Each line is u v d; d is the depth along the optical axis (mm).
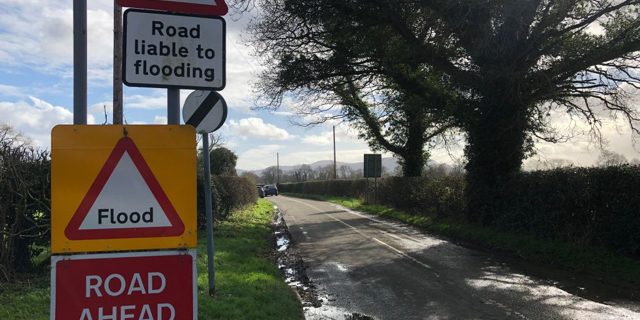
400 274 10500
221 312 6398
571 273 10531
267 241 16156
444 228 18297
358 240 16172
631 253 10766
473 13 15109
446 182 21094
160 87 3484
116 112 11930
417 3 16016
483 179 17094
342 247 14672
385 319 7117
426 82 20188
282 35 18922
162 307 3072
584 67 15188
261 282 8555
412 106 22703
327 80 21344
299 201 47625
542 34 15086
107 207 3035
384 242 15586
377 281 9828
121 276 3031
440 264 11672
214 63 3584
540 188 13883
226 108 6895
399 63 18766
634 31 14617
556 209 13102
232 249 12234
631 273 9883
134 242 3059
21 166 7594
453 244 15078
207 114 6859
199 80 3555
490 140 16703
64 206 2982
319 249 14398
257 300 7336
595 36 16031
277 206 38656
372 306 7863
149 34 3469
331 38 18969
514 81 15180
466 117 17359
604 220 11531
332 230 19438
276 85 20547
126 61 3426
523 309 7613
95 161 3033
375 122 30359
